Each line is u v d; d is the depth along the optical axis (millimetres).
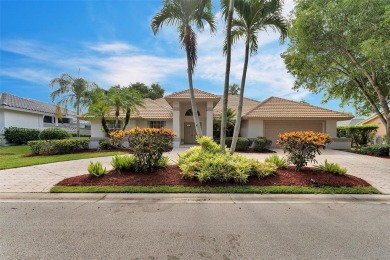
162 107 20672
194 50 7820
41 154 12648
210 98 16484
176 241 3217
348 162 10375
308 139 6812
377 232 3527
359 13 10359
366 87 15422
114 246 3074
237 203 4883
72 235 3377
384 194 5473
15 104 22156
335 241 3240
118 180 6137
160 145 6852
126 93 15727
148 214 4230
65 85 19469
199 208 4566
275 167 6766
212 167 6176
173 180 6145
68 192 5430
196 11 7441
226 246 3092
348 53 12273
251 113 17953
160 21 7859
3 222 3832
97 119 16469
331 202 4992
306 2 12258
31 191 5516
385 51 9250
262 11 7355
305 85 15570
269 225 3768
